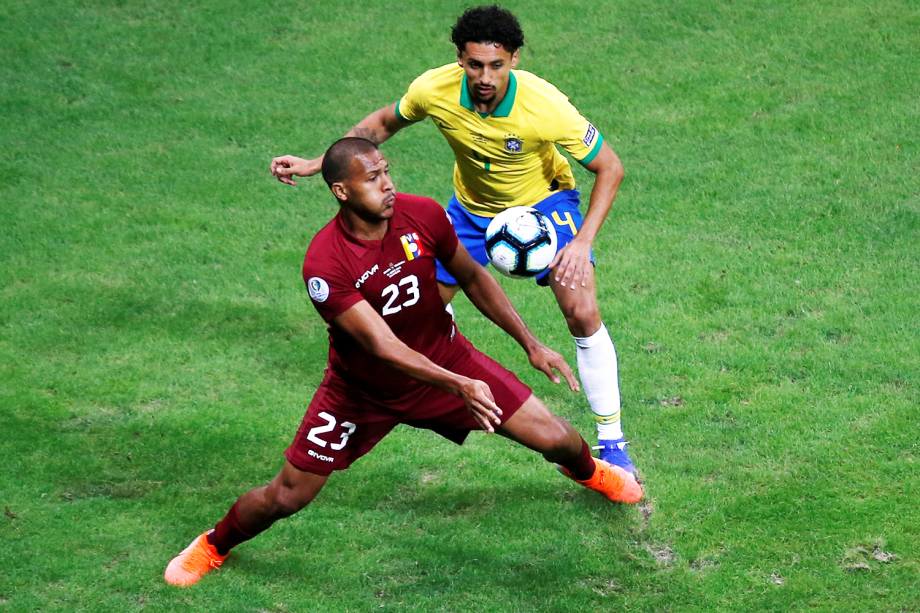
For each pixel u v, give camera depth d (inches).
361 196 663.1
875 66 1572.3
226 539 770.8
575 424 964.0
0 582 767.1
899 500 828.6
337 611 745.0
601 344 862.5
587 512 842.2
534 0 1785.2
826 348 1032.8
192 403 995.3
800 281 1151.0
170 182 1414.9
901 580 754.2
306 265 687.7
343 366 724.7
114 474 896.3
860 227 1238.9
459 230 925.2
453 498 866.1
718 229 1261.1
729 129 1465.3
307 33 1755.7
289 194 1390.3
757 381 994.7
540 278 884.6
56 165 1455.5
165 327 1120.2
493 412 666.8
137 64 1692.9
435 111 848.9
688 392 985.5
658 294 1146.7
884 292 1118.4
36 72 1672.0
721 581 764.6
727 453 901.8
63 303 1161.4
